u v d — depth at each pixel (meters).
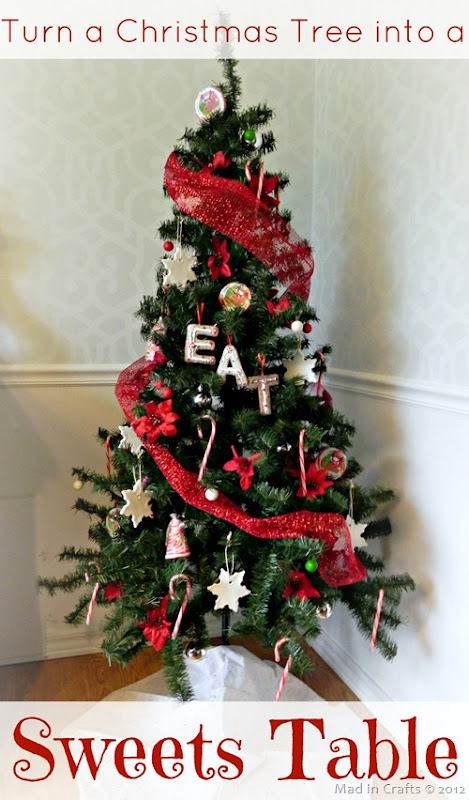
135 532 1.21
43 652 1.74
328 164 1.69
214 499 1.09
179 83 1.65
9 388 1.62
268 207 1.17
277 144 1.75
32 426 1.65
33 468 1.67
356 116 1.52
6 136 1.55
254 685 1.32
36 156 1.57
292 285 1.20
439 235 1.21
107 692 1.57
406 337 1.34
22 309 1.61
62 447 1.68
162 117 1.65
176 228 1.20
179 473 1.10
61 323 1.65
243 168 1.16
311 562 1.09
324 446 1.23
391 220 1.38
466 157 1.12
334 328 1.68
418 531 1.32
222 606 1.07
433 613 1.28
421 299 1.28
